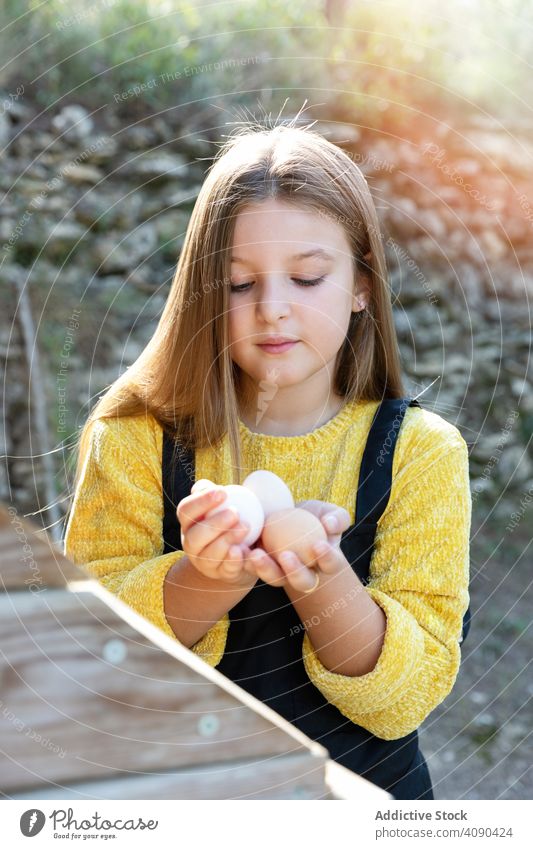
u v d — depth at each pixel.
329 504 0.93
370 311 1.08
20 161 2.85
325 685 0.91
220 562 0.84
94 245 2.82
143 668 0.57
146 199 2.98
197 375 1.02
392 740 0.98
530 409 3.06
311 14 3.33
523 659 2.36
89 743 0.55
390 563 0.98
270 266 0.97
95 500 1.02
